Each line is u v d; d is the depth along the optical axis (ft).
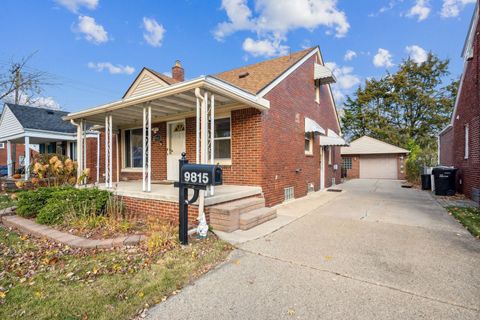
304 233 16.78
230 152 25.96
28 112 50.49
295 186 31.71
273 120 26.37
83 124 29.45
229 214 16.76
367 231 17.26
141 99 20.94
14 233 17.19
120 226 16.43
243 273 11.02
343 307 8.52
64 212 18.01
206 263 11.91
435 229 17.74
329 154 49.21
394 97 97.60
